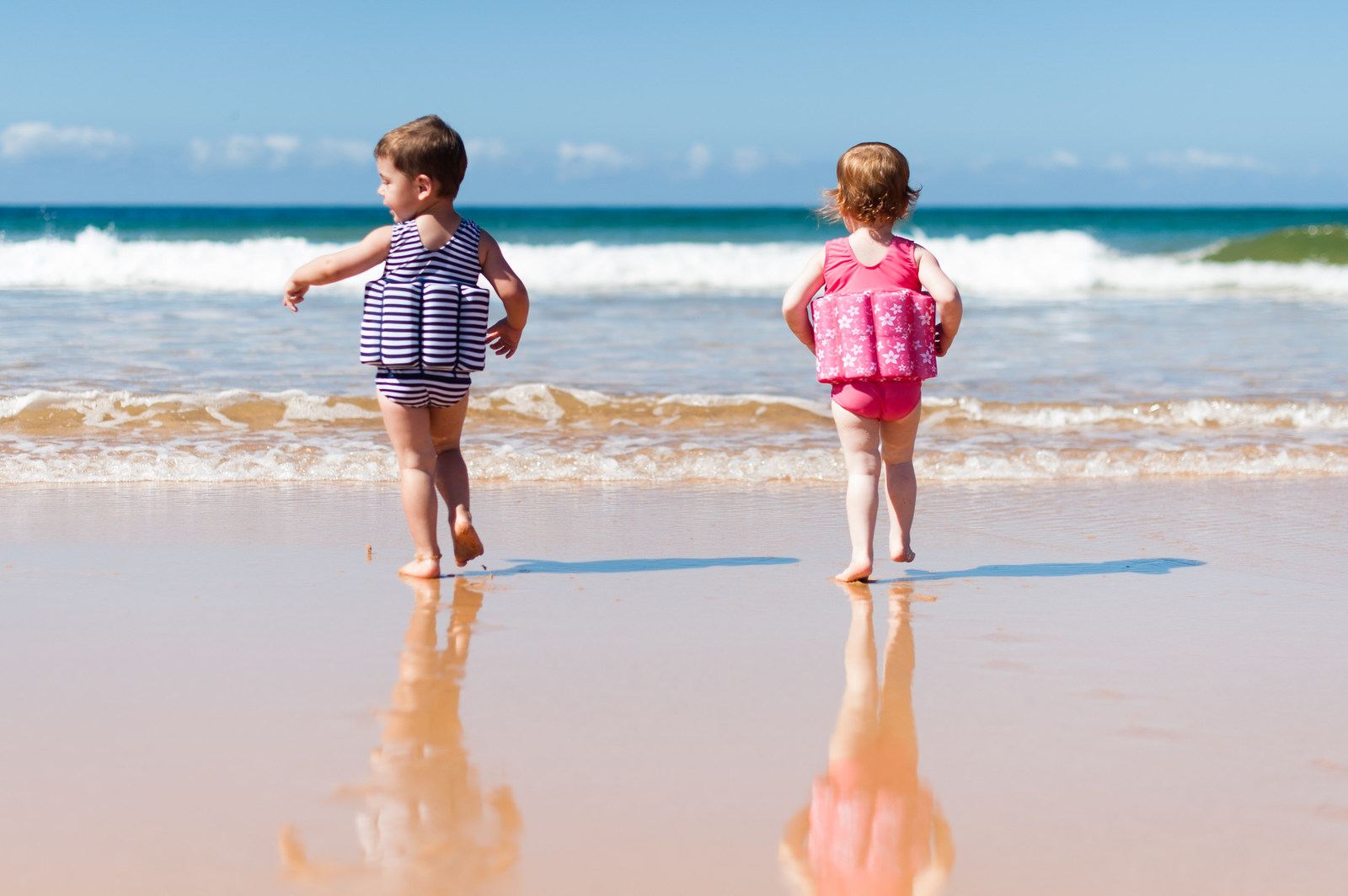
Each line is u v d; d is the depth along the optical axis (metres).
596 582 3.63
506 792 1.91
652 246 21.91
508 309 3.65
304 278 3.51
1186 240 32.56
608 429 6.89
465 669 2.63
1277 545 4.42
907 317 3.63
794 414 7.38
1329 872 1.67
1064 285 19.81
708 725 2.27
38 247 16.22
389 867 1.63
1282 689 2.59
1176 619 3.26
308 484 5.33
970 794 1.94
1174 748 2.19
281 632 2.92
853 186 3.70
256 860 1.64
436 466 3.76
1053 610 3.35
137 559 3.78
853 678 2.62
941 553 4.24
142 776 1.94
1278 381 9.05
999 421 7.46
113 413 6.58
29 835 1.70
